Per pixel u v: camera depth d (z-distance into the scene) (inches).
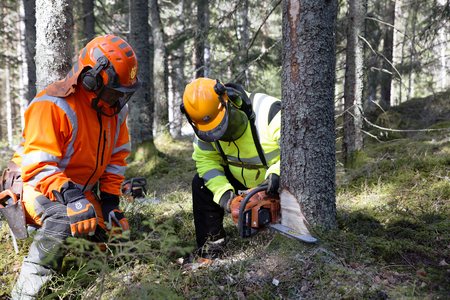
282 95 84.0
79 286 82.0
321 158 81.6
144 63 302.0
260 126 89.7
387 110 396.2
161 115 391.5
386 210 115.5
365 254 80.9
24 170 77.3
